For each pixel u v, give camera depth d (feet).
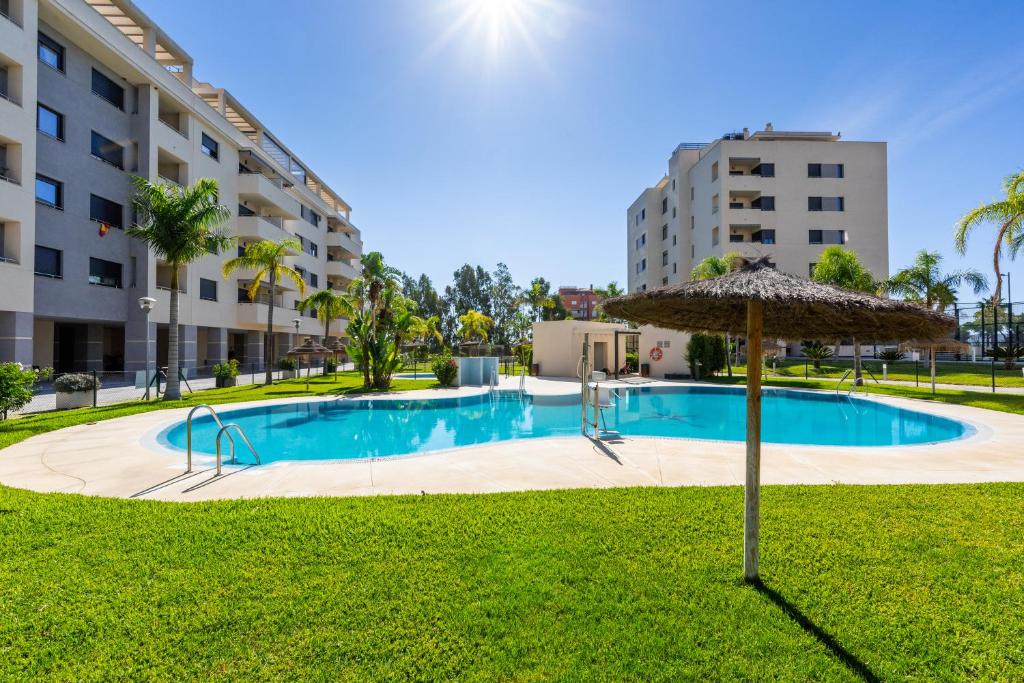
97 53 70.18
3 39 55.83
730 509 16.62
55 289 64.49
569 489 19.31
